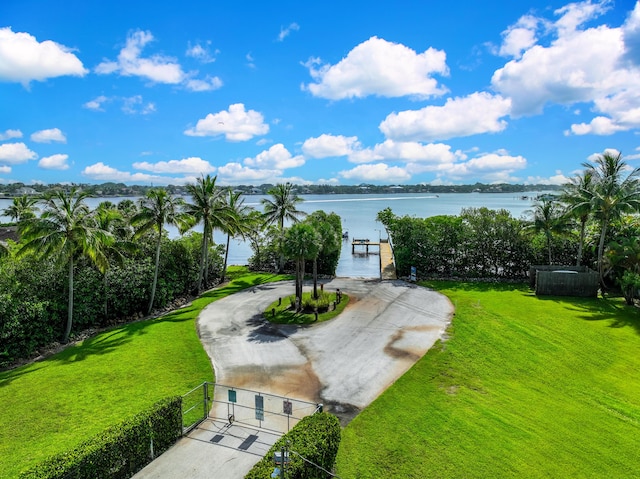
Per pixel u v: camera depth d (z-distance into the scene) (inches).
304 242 1263.5
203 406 727.1
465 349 975.0
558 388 796.0
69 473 471.2
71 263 1099.3
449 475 549.0
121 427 549.3
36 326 1045.2
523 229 1670.8
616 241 1519.4
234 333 1138.0
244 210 2074.3
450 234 1792.6
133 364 925.2
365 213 6545.3
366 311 1311.5
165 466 563.5
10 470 560.1
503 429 652.1
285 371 884.6
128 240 1375.5
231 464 566.3
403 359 929.5
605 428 660.7
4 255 1107.9
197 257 1761.8
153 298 1384.1
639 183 1412.4
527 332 1082.7
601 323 1160.8
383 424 668.7
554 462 576.4
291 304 1373.0
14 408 737.0
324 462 523.5
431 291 1558.8
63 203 1079.6
